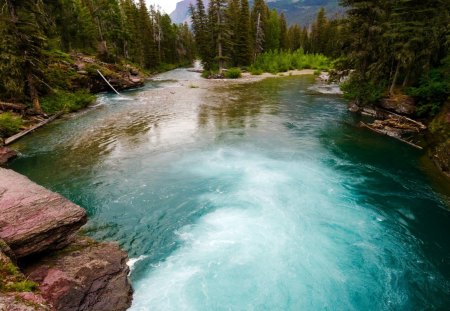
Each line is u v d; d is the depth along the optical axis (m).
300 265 8.76
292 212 11.41
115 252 8.44
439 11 22.09
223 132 21.02
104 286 7.23
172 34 86.88
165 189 13.15
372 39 23.98
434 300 7.86
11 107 22.80
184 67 86.56
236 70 54.25
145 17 67.88
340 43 26.28
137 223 10.77
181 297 7.60
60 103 26.64
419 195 12.92
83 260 7.64
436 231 10.63
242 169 15.16
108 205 11.87
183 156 16.77
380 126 21.75
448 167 14.84
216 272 8.45
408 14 21.95
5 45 21.42
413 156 17.11
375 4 22.86
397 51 22.38
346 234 10.24
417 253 9.52
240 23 61.56
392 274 8.61
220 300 7.56
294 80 49.94
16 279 5.96
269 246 9.52
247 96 34.94
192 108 28.42
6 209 7.54
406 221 11.13
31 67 23.16
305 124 23.19
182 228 10.47
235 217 11.07
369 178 14.40
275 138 19.91
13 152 16.53
